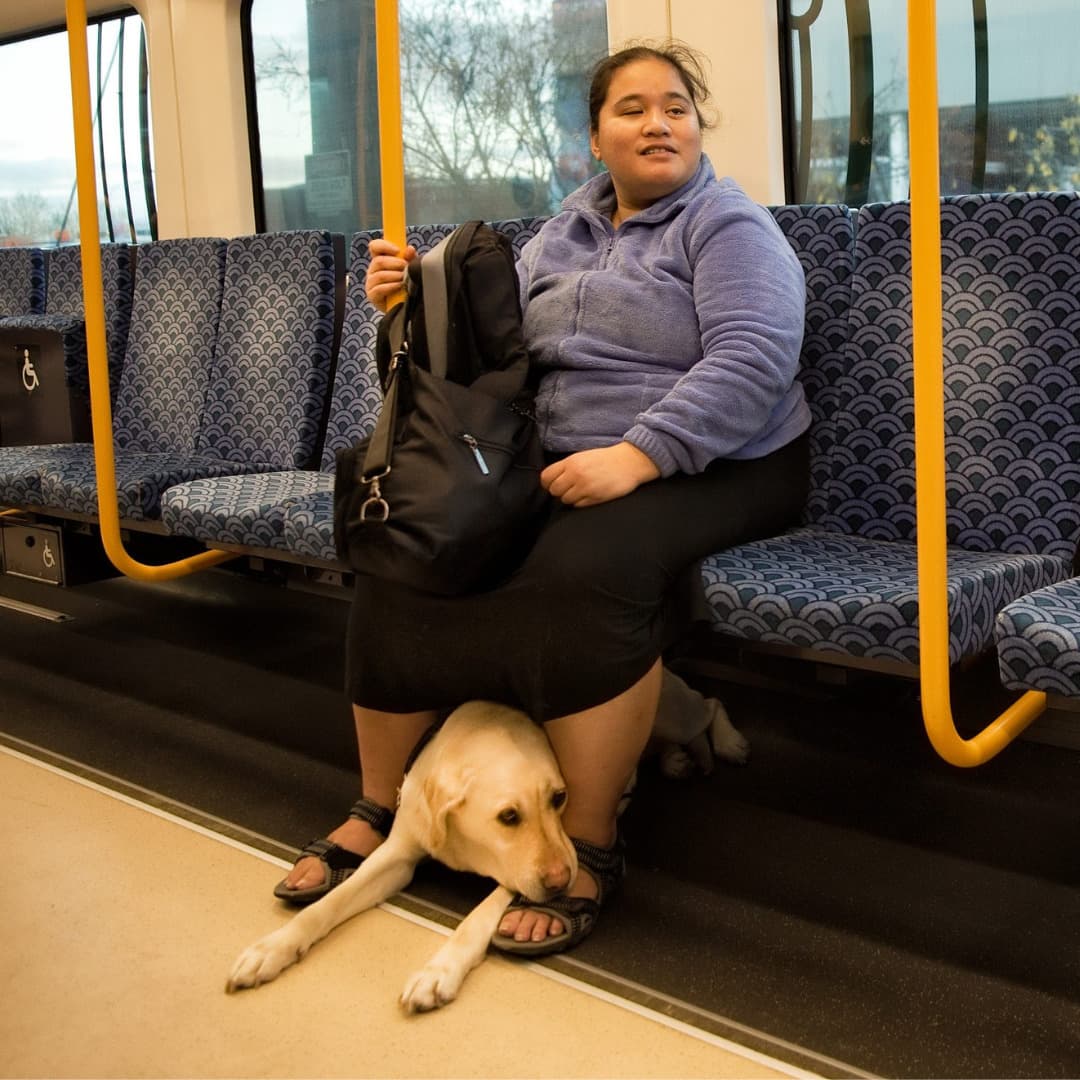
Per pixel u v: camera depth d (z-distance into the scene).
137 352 3.29
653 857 1.89
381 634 1.73
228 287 3.08
